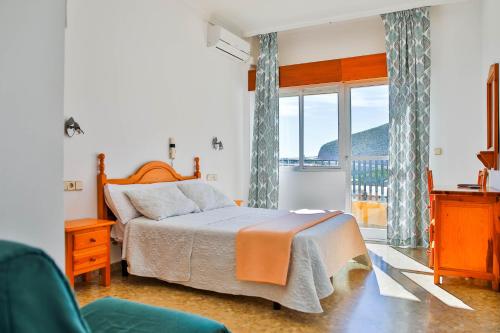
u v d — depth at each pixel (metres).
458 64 4.79
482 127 4.62
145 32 4.11
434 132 4.90
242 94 6.03
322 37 5.63
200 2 4.72
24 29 0.87
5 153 0.83
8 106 0.83
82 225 2.98
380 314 2.64
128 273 3.56
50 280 0.62
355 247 3.68
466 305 2.79
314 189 5.77
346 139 5.61
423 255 4.38
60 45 0.96
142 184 3.94
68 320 0.62
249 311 2.70
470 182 4.73
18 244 0.63
